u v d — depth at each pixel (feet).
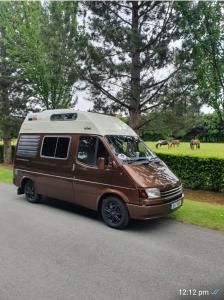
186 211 25.30
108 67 32.65
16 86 57.72
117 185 21.09
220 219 23.18
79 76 34.42
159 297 12.50
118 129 24.58
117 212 21.36
